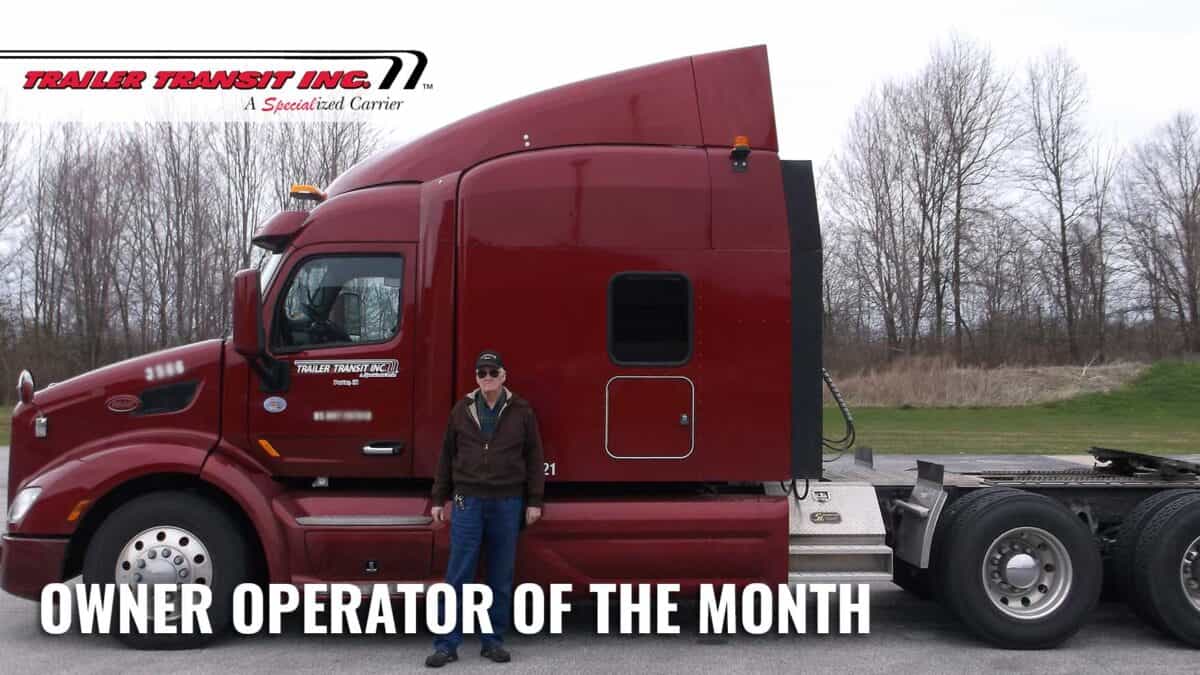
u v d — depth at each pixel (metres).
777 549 6.09
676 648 6.13
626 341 6.07
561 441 6.03
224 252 36.41
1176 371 38.06
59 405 6.17
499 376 5.64
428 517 6.02
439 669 5.65
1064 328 48.31
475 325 6.03
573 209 6.09
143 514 5.95
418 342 6.08
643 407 6.05
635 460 6.05
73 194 39.28
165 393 6.16
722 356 6.08
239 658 5.86
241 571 6.03
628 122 6.29
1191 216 49.38
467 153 6.32
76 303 39.28
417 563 6.00
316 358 6.09
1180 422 30.19
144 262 38.41
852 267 46.66
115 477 5.92
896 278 46.28
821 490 6.34
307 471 6.11
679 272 6.09
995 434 24.39
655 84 6.35
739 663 5.81
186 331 37.12
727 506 6.08
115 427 6.16
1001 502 6.15
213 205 36.78
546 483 6.24
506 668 5.68
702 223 6.13
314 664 5.73
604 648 6.13
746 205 6.16
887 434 24.03
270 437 6.09
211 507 6.03
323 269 6.19
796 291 6.20
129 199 38.44
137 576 5.93
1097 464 8.01
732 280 6.11
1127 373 38.84
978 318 46.97
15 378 38.75
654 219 6.11
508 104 6.39
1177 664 5.84
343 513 6.02
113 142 39.34
